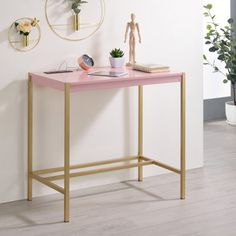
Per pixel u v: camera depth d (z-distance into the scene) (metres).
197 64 4.68
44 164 4.08
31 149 3.97
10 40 3.83
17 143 3.96
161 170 4.60
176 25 4.52
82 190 4.23
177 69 4.58
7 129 3.91
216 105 6.62
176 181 4.43
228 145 5.50
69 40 4.05
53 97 4.04
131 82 3.78
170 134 4.62
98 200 4.01
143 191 4.20
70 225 3.57
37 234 3.44
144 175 4.53
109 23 4.20
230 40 6.03
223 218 3.67
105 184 4.36
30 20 3.88
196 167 4.77
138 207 3.87
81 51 4.11
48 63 3.99
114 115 4.32
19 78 3.90
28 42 3.88
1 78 3.84
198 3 4.60
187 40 4.59
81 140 4.20
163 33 4.46
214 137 5.82
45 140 4.06
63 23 4.00
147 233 3.44
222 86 6.62
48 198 4.05
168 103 4.57
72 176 3.82
